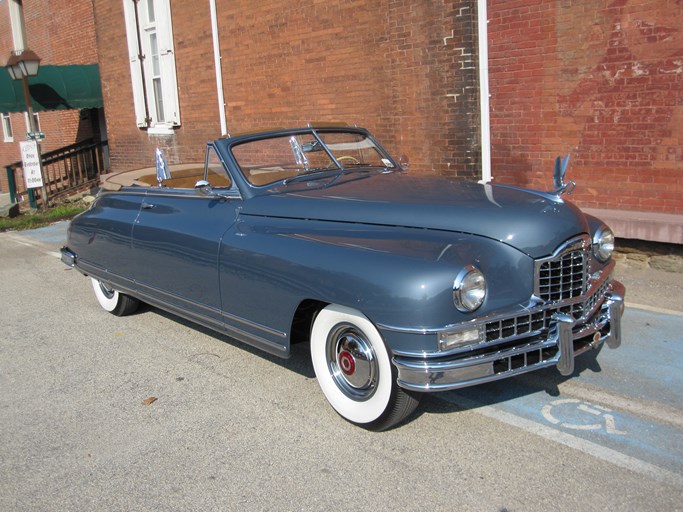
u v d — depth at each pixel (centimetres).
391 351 324
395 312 315
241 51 1065
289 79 994
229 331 438
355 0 870
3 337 571
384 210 377
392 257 329
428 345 312
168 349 516
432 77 796
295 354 490
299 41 963
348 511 292
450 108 787
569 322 337
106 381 458
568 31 684
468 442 344
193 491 316
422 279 312
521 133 742
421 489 305
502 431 354
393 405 340
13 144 2227
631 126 659
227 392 427
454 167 799
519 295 338
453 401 393
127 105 1378
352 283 334
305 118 984
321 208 399
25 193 1814
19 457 359
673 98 627
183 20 1162
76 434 381
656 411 367
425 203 374
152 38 1280
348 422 374
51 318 621
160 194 516
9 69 1402
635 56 643
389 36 835
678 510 278
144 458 350
